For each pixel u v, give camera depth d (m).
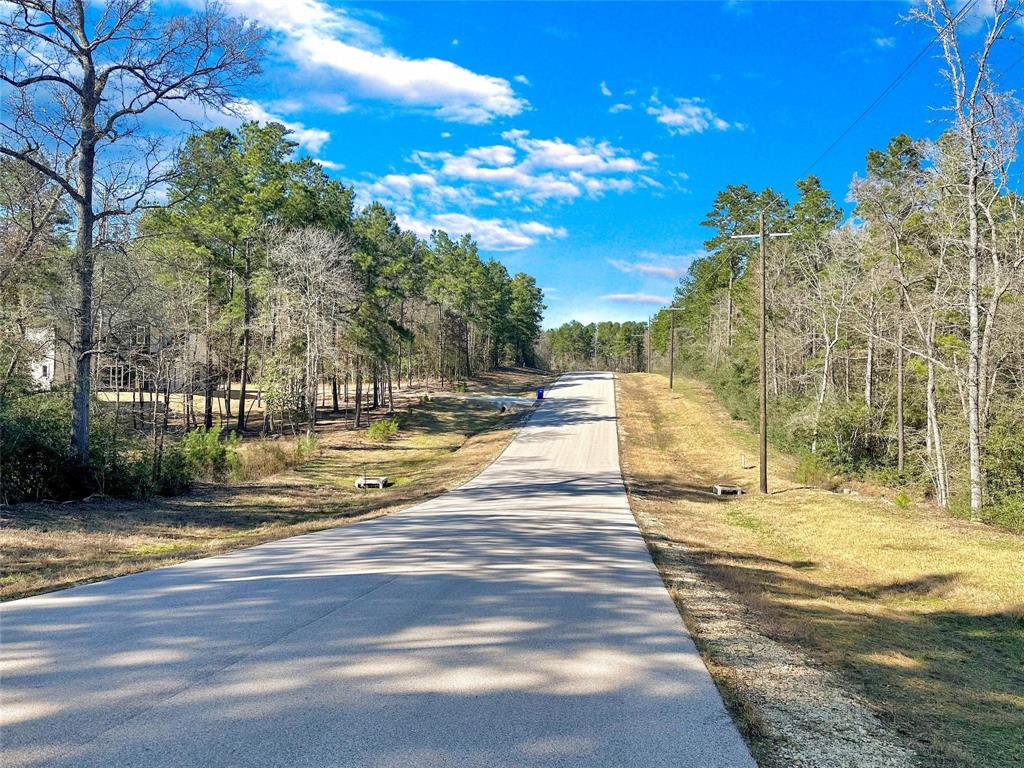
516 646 5.53
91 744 3.51
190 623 6.05
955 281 22.12
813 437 31.89
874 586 11.91
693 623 6.73
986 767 3.98
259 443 33.22
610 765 3.45
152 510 17.55
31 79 16.14
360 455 35.09
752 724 4.11
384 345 42.75
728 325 56.38
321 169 41.53
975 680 6.50
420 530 13.73
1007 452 18.27
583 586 8.27
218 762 3.33
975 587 11.10
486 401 59.50
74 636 5.58
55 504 16.33
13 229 19.69
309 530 13.89
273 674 4.67
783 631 6.99
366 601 7.03
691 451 36.59
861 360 37.59
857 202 25.27
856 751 3.97
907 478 26.86
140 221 25.95
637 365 147.62
